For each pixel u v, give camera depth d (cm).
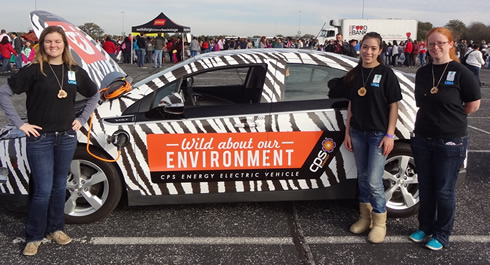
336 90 351
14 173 335
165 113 337
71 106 291
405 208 364
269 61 353
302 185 352
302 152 344
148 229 348
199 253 311
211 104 350
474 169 506
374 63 311
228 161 342
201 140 337
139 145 337
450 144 292
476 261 300
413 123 347
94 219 352
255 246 321
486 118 833
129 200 347
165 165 340
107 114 338
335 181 353
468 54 1159
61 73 283
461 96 287
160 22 2283
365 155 323
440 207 310
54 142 290
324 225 357
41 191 298
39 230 308
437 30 284
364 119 314
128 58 2266
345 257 306
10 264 297
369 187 323
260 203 400
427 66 300
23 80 276
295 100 346
